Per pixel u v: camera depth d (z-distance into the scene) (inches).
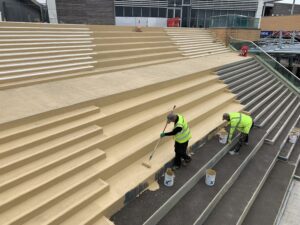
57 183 173.8
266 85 512.7
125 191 189.2
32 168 170.4
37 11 762.2
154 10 1046.4
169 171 211.2
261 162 294.2
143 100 284.2
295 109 475.2
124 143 231.8
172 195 203.6
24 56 310.8
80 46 380.2
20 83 271.3
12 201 151.3
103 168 193.8
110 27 488.7
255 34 772.0
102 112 243.6
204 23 938.1
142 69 398.6
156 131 258.1
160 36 566.6
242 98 409.4
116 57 414.3
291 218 248.7
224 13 1099.9
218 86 400.5
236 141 308.0
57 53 344.5
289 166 320.5
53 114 212.7
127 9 1027.9
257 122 371.2
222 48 698.2
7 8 681.0
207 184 232.5
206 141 289.1
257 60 618.8
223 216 213.8
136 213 184.9
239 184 254.4
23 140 183.3
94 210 170.2
